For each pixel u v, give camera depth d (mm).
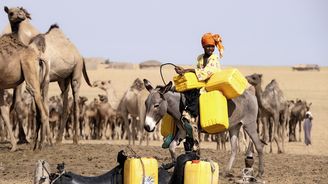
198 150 28484
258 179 34188
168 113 32594
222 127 32375
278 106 53625
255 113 35000
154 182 24109
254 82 52531
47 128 46562
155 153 43938
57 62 48906
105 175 24578
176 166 23859
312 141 80938
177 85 32531
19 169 37531
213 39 32719
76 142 50250
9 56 42562
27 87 43094
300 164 42469
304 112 83375
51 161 40375
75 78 50781
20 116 49750
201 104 32156
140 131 63188
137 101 63625
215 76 32562
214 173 23359
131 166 23906
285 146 70438
